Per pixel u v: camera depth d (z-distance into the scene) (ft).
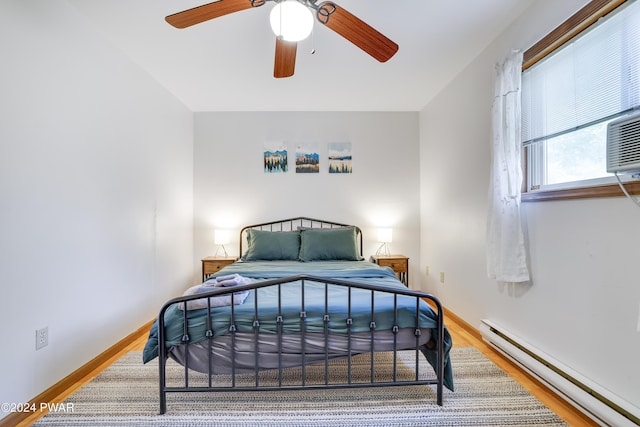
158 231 9.53
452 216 9.70
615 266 4.52
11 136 4.94
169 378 6.25
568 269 5.30
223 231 11.46
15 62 5.00
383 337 5.33
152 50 7.70
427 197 11.74
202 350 5.21
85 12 6.25
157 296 9.46
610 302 4.59
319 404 5.38
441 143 10.41
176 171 10.80
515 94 6.18
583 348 5.03
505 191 6.44
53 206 5.70
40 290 5.42
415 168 12.46
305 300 5.68
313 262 10.00
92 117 6.69
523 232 6.30
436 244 10.91
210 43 7.39
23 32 5.14
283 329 5.17
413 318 5.34
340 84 9.80
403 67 8.71
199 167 12.24
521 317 6.49
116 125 7.49
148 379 6.22
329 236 10.59
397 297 5.87
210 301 5.23
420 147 12.37
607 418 4.35
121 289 7.67
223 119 12.27
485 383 6.01
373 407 5.28
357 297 5.89
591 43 4.98
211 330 5.08
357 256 10.55
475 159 8.31
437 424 4.87
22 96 5.12
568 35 5.20
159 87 9.57
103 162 7.03
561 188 5.46
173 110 10.54
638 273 4.23
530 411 5.16
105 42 7.09
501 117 6.55
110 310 7.25
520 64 6.10
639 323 3.90
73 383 6.07
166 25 6.68
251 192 12.30
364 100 11.22
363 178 12.41
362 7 6.13
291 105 11.68
